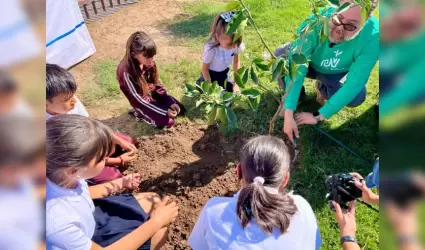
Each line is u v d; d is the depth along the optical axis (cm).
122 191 292
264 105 376
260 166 168
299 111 366
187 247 261
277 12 523
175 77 427
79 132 167
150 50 315
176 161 322
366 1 186
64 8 432
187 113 376
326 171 310
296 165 318
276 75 211
